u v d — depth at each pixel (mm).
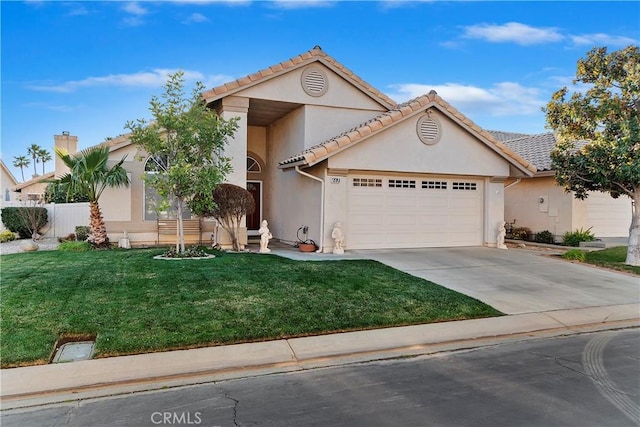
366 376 5531
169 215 14227
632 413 4465
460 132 15602
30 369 5535
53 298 8062
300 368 5820
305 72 15766
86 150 14906
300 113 16094
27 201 20484
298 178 16188
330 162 13883
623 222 19688
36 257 12391
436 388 5129
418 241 15680
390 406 4637
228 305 7895
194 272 10180
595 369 5766
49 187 20391
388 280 10133
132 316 7219
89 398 4891
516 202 20984
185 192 12250
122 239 15016
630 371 5688
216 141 12258
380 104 16797
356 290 9188
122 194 15406
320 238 14141
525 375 5551
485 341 7020
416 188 15602
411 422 4266
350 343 6699
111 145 15125
